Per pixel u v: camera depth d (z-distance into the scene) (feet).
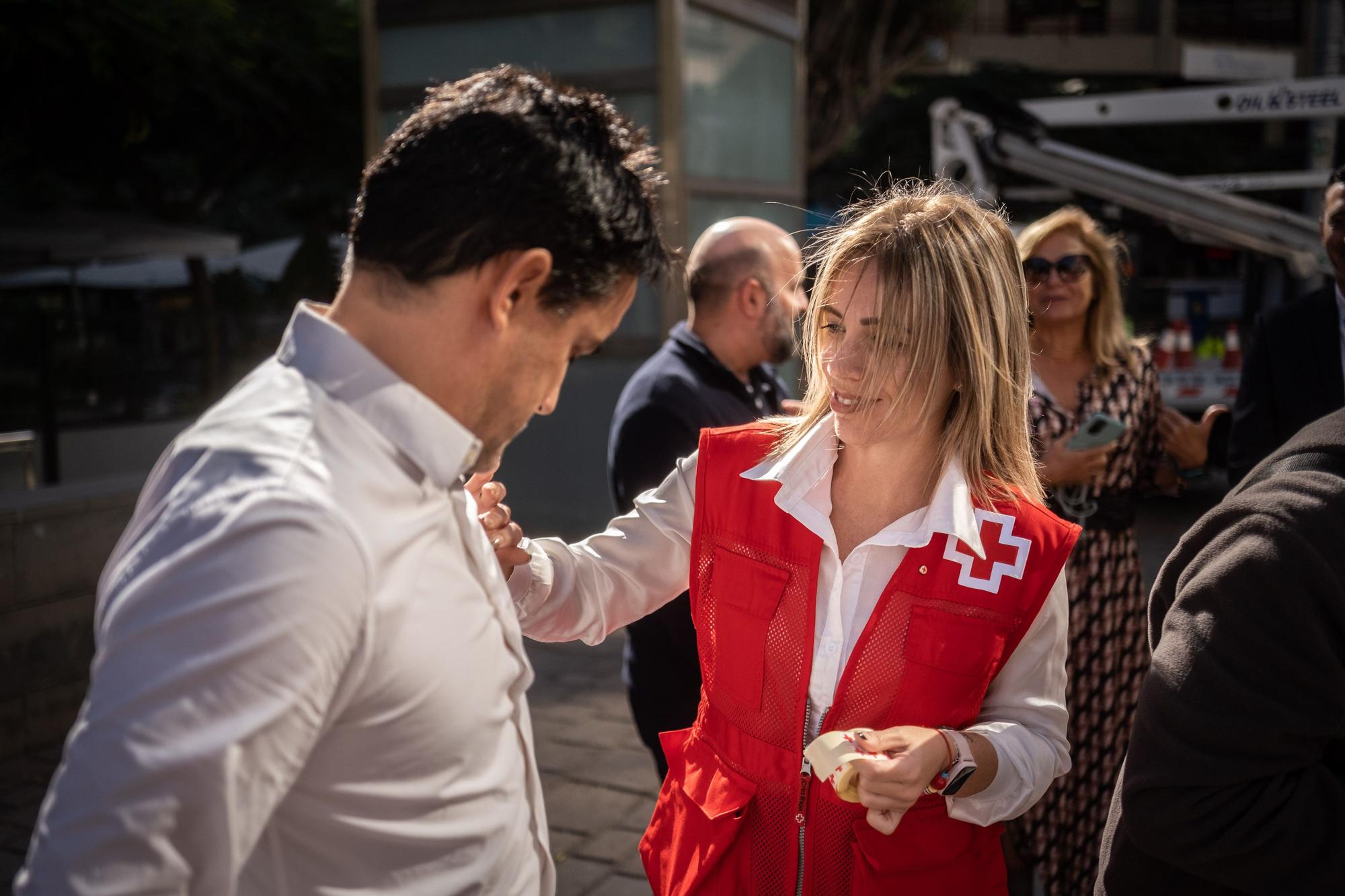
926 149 57.06
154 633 2.43
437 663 2.86
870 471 4.65
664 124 20.86
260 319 41.39
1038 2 78.13
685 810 4.69
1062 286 8.50
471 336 2.97
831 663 4.42
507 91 3.06
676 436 7.50
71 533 12.22
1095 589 8.18
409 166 2.90
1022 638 4.37
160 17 29.45
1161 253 28.96
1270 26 77.00
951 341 4.40
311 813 2.77
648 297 21.75
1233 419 8.86
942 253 4.33
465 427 3.09
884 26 45.88
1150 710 3.50
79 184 41.29
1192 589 3.52
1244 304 27.99
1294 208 31.32
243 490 2.57
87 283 43.01
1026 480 4.69
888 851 4.20
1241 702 3.29
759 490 4.66
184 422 33.88
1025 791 4.21
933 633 4.26
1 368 27.81
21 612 11.72
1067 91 63.72
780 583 4.49
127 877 2.35
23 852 9.82
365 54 23.09
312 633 2.52
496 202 2.85
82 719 2.44
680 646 7.36
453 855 2.97
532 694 14.02
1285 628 3.27
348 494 2.71
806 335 4.72
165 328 34.60
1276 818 3.26
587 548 5.14
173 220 43.80
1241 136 56.70
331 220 49.24
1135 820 3.51
